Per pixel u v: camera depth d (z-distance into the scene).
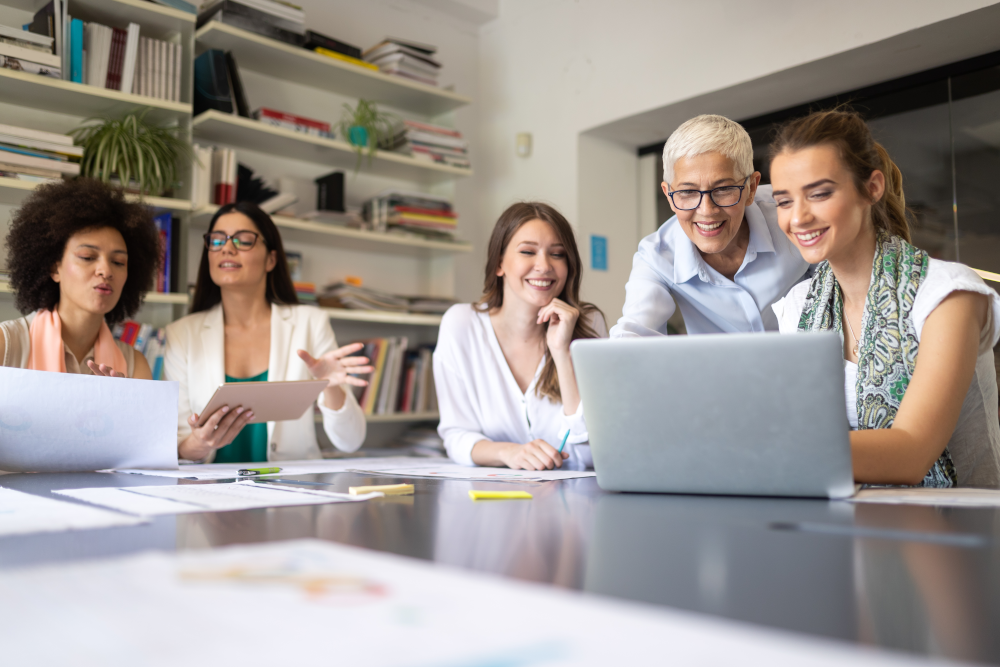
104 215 1.77
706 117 1.44
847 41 2.64
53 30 2.36
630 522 0.69
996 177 2.67
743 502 0.84
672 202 1.47
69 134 2.45
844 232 1.10
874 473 0.91
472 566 0.48
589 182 3.56
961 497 0.85
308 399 1.49
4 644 0.26
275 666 0.24
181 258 2.60
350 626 0.29
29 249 1.72
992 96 2.68
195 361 2.06
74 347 1.76
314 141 2.94
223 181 2.70
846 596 0.40
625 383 0.88
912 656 0.30
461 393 1.79
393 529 0.63
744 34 2.92
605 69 3.41
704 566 0.48
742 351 0.82
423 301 3.26
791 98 3.10
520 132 3.76
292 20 2.86
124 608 0.30
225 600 0.32
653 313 1.62
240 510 0.74
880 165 1.14
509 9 3.87
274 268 2.24
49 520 0.64
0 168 2.22
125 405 1.31
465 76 3.93
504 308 1.84
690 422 0.87
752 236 1.59
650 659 0.26
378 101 3.42
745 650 0.28
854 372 1.20
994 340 1.07
